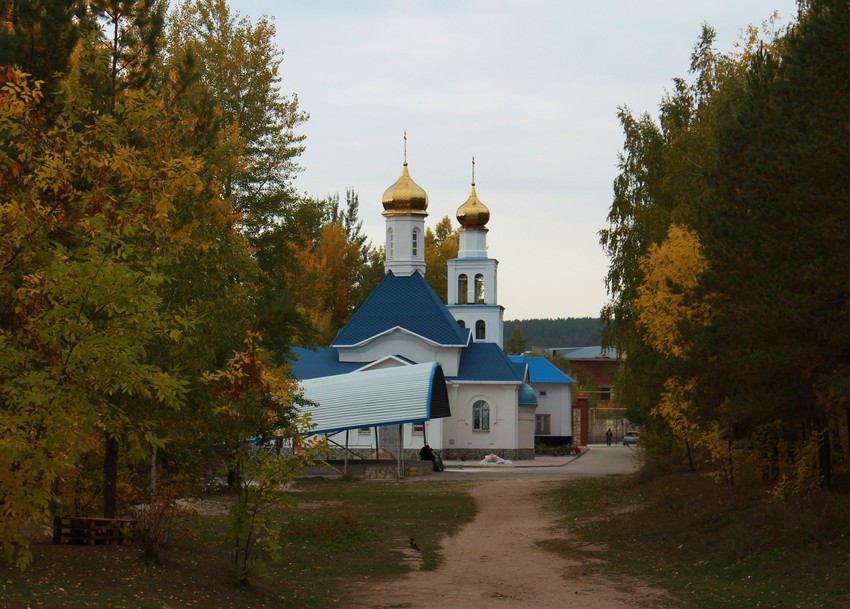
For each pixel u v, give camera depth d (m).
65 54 17.27
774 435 27.19
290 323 37.38
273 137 46.53
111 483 18.73
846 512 19.55
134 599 13.83
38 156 13.53
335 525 25.47
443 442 68.44
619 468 59.34
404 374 52.16
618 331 37.81
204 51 44.31
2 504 11.34
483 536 26.91
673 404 27.91
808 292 19.34
